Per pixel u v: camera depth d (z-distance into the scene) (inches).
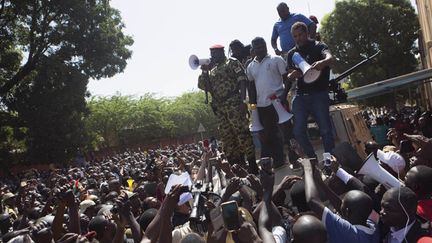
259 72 267.7
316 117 234.8
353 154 182.1
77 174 650.8
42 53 1096.8
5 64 1030.4
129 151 1697.8
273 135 273.7
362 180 174.9
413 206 125.8
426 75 574.9
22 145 1206.3
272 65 263.3
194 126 2240.4
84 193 353.7
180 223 188.4
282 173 263.0
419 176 139.9
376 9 1390.3
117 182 324.8
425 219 136.3
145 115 1951.3
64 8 1053.2
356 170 180.5
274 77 264.8
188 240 128.6
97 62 1109.1
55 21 1096.2
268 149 276.2
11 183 1028.5
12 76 1118.4
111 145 1881.2
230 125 298.2
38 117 1067.3
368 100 1456.7
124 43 1170.0
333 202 152.9
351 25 1403.8
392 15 1382.9
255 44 266.2
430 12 941.2
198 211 161.0
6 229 258.7
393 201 126.2
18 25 1111.0
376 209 157.3
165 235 136.9
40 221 200.8
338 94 298.0
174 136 2142.0
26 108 1082.1
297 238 120.6
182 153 565.0
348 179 162.2
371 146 225.5
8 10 1055.0
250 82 279.3
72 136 1131.3
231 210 121.0
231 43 333.4
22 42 1122.0
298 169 255.4
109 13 1139.9
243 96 283.3
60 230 184.4
